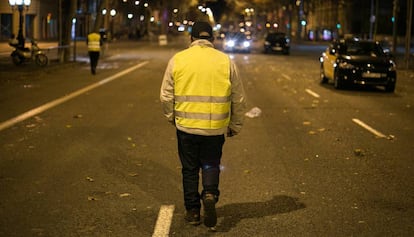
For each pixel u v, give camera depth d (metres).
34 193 8.08
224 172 9.41
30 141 11.78
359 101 19.47
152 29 103.44
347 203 7.74
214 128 6.45
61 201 7.72
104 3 39.41
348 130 13.56
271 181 8.85
